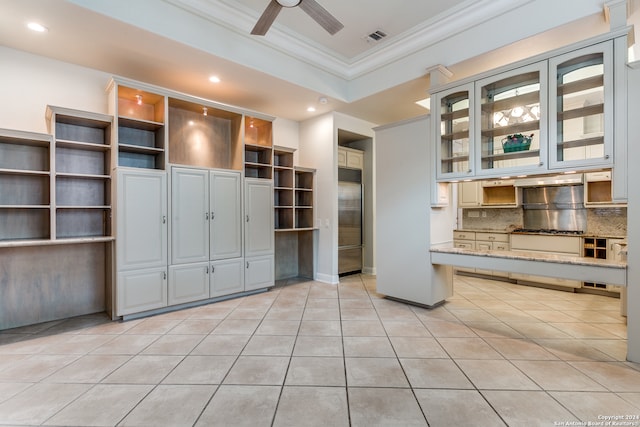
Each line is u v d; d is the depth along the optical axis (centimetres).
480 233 546
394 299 410
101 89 360
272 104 479
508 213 564
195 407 182
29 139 290
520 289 469
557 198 511
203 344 270
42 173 294
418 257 378
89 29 280
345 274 569
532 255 300
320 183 533
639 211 232
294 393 196
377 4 321
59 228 331
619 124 240
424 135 371
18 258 313
